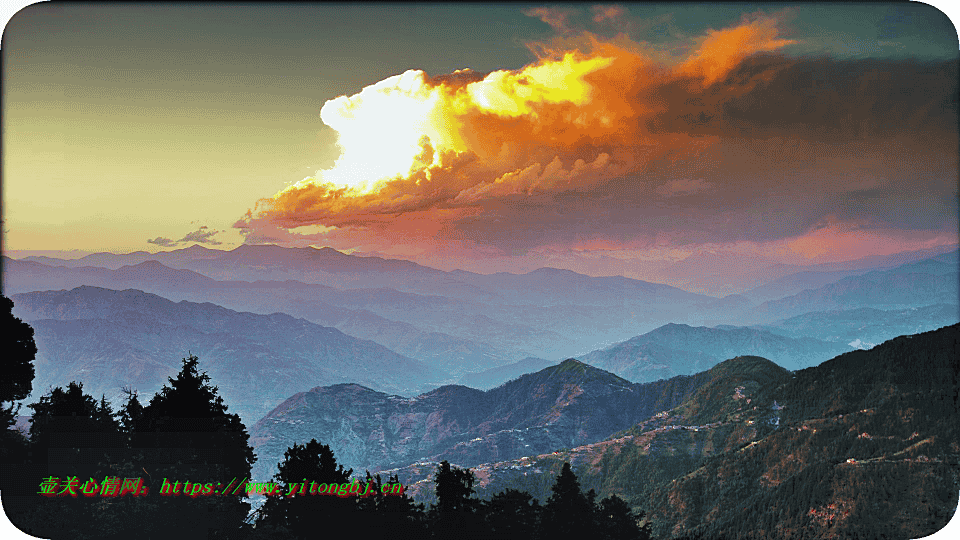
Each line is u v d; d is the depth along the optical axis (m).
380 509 57.22
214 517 51.72
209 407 58.50
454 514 58.53
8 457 51.81
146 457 52.75
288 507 55.91
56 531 48.38
